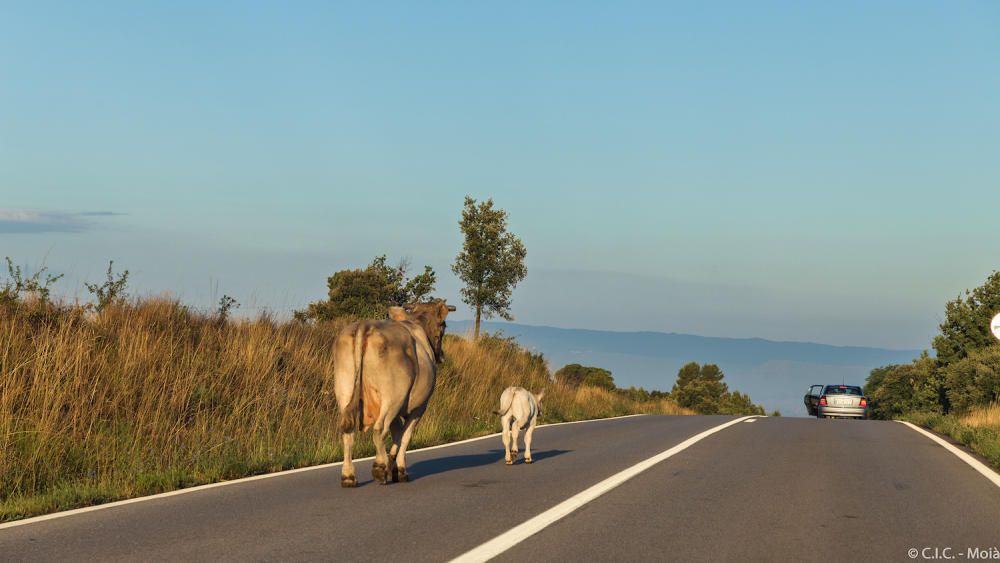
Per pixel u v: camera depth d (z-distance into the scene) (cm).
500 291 4381
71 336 1238
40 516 777
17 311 1270
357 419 960
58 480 963
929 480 1089
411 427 1025
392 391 955
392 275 4066
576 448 1470
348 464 959
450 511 809
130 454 1065
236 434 1260
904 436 1861
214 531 709
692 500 895
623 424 2184
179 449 1128
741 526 760
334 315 3841
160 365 1336
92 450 1051
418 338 1036
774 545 686
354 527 729
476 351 2573
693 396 14762
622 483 1011
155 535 692
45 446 991
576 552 646
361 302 3775
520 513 802
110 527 724
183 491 931
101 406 1147
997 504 908
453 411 1986
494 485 987
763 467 1192
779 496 932
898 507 877
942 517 824
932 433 2011
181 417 1233
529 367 2931
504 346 2928
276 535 694
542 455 1349
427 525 740
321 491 931
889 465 1249
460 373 2234
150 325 1452
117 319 1429
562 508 831
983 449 1457
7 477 924
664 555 643
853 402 3612
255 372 1477
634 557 634
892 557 654
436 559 616
